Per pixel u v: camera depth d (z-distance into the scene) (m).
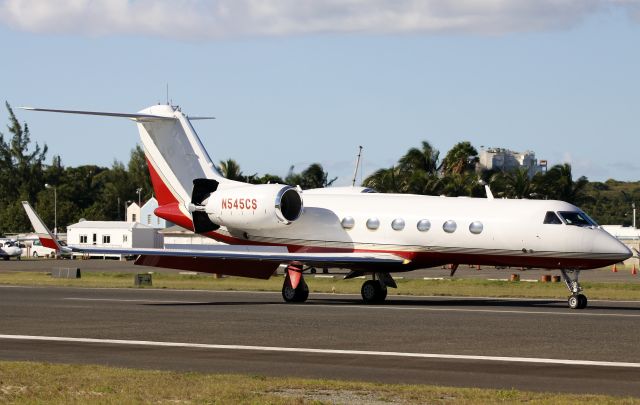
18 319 77.94
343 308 90.06
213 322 75.25
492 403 39.97
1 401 40.72
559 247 93.38
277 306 92.62
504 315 81.62
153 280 149.12
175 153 112.69
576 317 79.62
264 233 108.56
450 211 99.56
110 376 46.88
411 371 50.22
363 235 103.38
